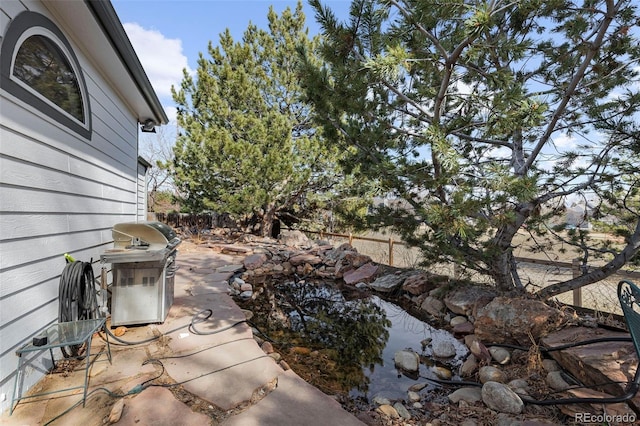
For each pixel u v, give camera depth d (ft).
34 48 7.83
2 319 6.26
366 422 7.06
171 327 10.39
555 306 12.05
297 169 29.78
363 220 12.63
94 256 11.12
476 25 6.09
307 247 29.53
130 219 16.20
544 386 8.32
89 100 10.77
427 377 9.72
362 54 8.74
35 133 7.50
